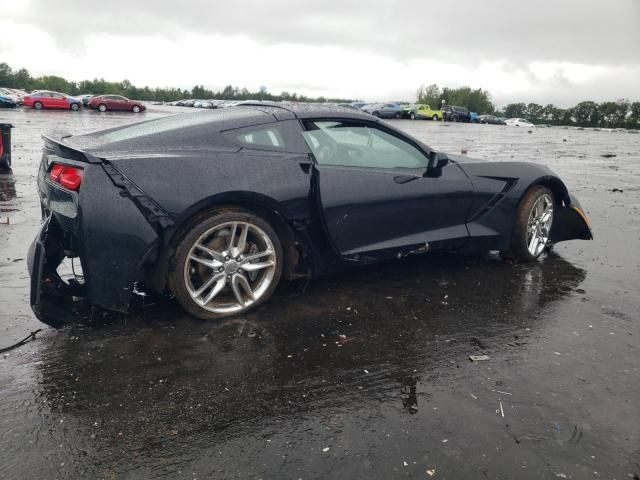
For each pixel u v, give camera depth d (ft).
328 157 11.25
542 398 7.70
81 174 8.93
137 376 8.09
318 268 11.25
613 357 9.04
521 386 8.04
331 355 8.96
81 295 10.20
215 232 9.95
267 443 6.61
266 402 7.51
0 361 8.39
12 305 10.56
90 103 133.08
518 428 6.97
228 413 7.23
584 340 9.68
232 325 10.02
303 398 7.63
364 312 10.84
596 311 11.09
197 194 9.26
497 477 6.05
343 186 10.98
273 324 10.13
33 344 9.00
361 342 9.48
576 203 15.25
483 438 6.74
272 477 6.00
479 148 59.21
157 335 9.48
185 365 8.46
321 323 10.25
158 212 8.94
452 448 6.54
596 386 8.07
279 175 10.24
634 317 10.80
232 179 9.65
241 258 10.15
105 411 7.19
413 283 12.67
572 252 15.78
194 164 9.45
